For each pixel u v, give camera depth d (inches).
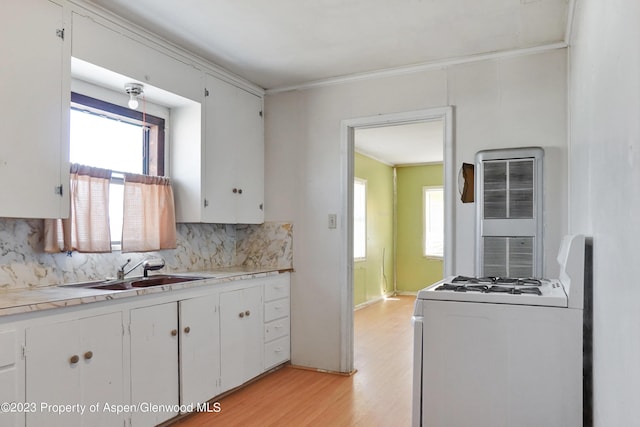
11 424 71.2
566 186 112.3
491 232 115.8
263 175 155.9
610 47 48.9
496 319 73.4
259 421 106.5
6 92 81.6
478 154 119.3
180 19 104.6
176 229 134.6
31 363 74.2
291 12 101.2
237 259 160.1
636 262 37.1
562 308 69.8
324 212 146.1
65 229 98.0
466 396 74.7
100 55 98.3
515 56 120.0
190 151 128.3
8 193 81.7
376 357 161.0
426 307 77.8
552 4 96.9
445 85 128.6
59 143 90.3
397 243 332.5
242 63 132.7
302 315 148.3
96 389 85.0
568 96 111.8
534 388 70.9
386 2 96.7
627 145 40.5
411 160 311.7
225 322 119.9
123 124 118.9
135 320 93.7
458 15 102.4
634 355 37.8
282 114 154.4
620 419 44.1
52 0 89.0
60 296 83.2
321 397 121.9
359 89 141.6
